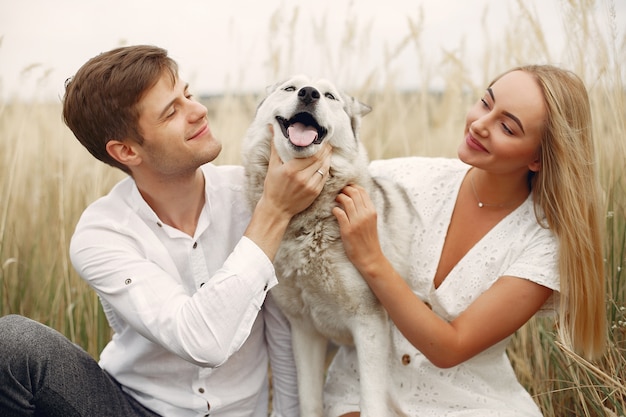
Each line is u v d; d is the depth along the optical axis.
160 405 2.26
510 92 2.20
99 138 2.24
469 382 2.39
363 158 2.62
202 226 2.29
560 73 2.26
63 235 3.52
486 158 2.25
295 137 2.21
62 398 2.02
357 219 2.23
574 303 2.29
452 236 2.44
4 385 1.95
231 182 2.52
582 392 2.66
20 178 3.96
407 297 2.21
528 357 3.11
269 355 2.66
